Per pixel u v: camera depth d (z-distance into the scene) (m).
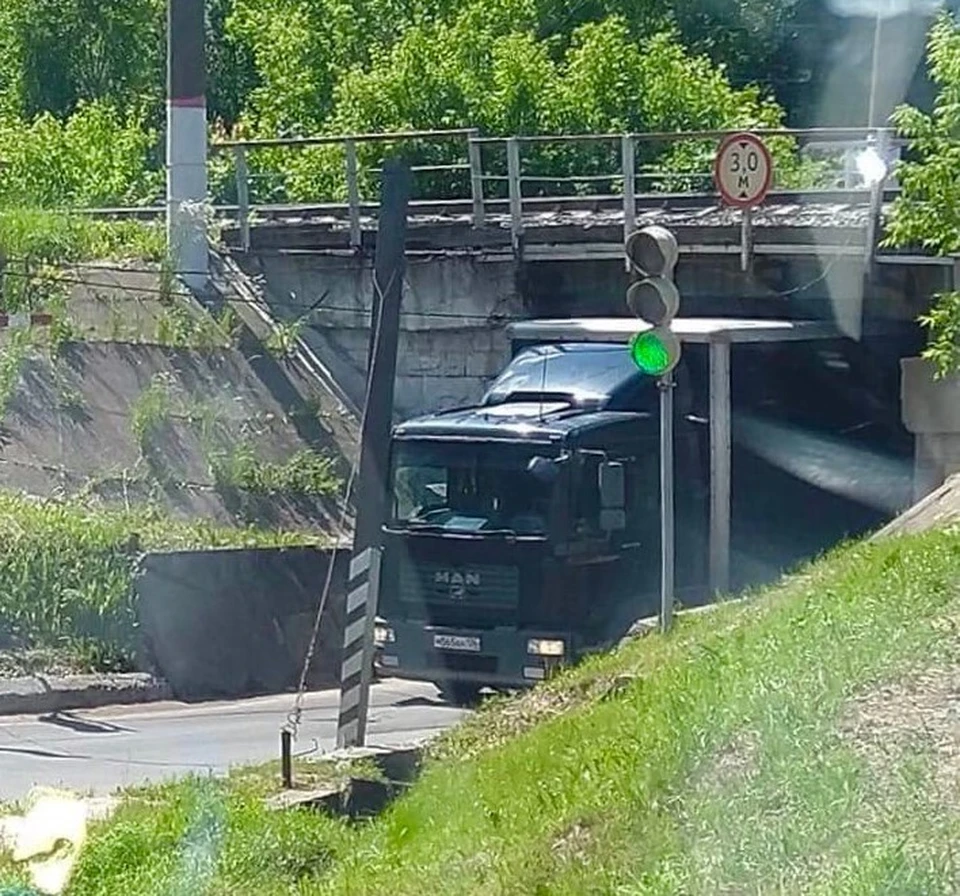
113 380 26.81
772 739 7.80
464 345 26.31
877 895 6.04
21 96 53.94
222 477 25.09
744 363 20.45
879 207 22.59
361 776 12.30
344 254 27.92
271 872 9.70
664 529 13.38
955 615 9.53
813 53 48.12
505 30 43.06
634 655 13.14
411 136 27.64
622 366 19.75
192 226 28.67
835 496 21.12
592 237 25.27
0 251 28.70
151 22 54.09
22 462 25.64
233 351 27.30
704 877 6.62
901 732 7.69
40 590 21.94
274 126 43.88
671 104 38.59
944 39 18.53
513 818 8.63
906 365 22.08
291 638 22.92
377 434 15.32
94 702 20.78
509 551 18.55
